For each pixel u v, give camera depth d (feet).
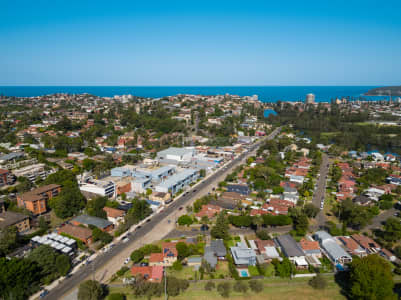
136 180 544.62
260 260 319.27
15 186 521.24
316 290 280.72
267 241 351.05
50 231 384.88
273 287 284.41
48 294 269.23
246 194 514.27
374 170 628.28
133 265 315.78
